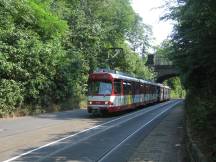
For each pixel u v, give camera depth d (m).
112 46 65.88
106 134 20.86
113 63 65.88
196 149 10.73
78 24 51.12
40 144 16.66
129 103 39.59
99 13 67.12
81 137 19.38
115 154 14.83
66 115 34.03
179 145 17.14
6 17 33.12
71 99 43.62
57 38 39.94
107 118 31.86
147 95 53.31
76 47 50.56
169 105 61.22
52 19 39.28
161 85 75.19
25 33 33.75
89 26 51.81
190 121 17.98
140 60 82.44
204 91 22.84
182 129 23.64
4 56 30.77
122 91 36.38
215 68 20.08
